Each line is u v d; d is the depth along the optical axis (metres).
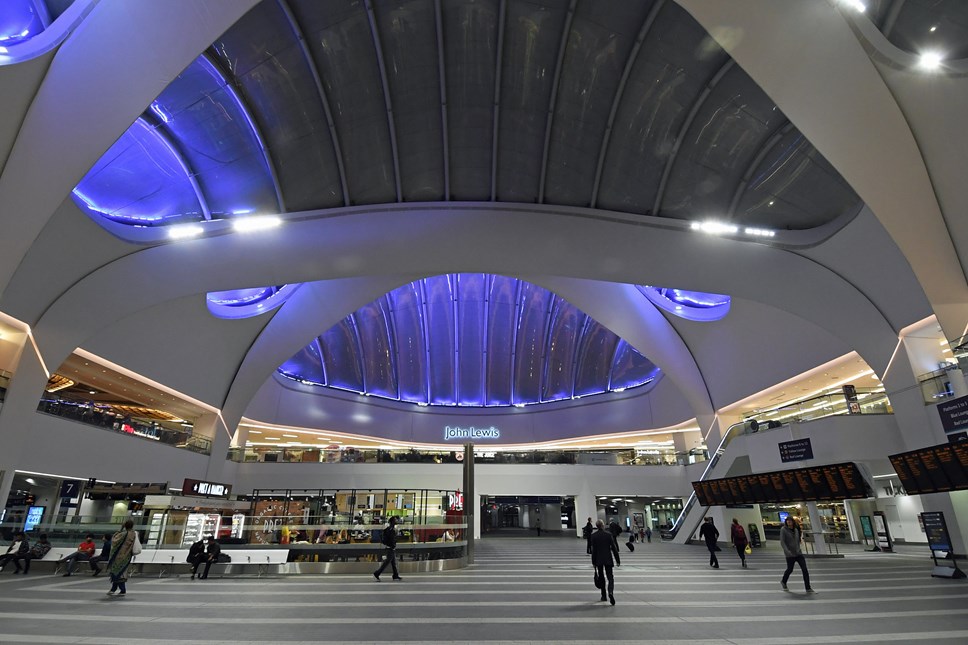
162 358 23.14
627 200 18.08
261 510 17.44
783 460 20.83
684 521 28.19
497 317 42.41
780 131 14.85
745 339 25.58
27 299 15.70
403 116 16.64
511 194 18.80
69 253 15.37
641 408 37.22
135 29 10.06
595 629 6.90
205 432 28.08
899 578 12.41
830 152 11.84
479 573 14.23
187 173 16.44
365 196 18.47
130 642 6.15
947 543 12.50
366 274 21.00
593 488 32.84
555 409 41.78
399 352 42.09
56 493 20.83
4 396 15.66
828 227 16.61
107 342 20.05
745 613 8.05
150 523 14.96
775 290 19.06
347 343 39.41
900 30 10.68
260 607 8.66
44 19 10.83
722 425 29.73
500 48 14.83
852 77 10.52
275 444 41.19
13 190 11.29
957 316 13.22
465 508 18.53
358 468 32.53
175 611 8.26
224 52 13.95
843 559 17.88
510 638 6.38
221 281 19.05
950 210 12.20
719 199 17.17
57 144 11.08
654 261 19.30
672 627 7.03
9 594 9.88
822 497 18.78
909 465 15.39
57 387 24.48
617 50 14.60
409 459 33.03
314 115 16.11
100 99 10.76
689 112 15.36
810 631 6.77
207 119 15.36
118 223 16.17
